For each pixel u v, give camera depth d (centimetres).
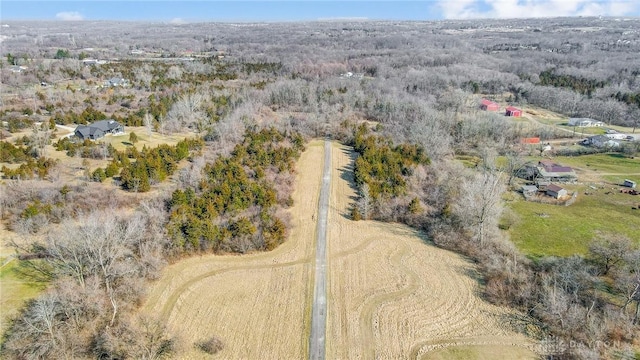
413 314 5438
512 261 6425
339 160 10300
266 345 4900
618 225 7825
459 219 7356
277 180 8688
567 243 7181
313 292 5800
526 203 8819
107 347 4609
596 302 5544
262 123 11812
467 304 5631
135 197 7512
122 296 5403
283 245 6875
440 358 4766
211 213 6869
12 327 4825
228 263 6412
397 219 7775
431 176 9344
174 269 6216
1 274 5631
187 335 5003
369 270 6316
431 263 6538
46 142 9681
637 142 12231
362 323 5269
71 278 5447
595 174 10419
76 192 7300
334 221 7650
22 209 6725
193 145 9981
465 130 12131
